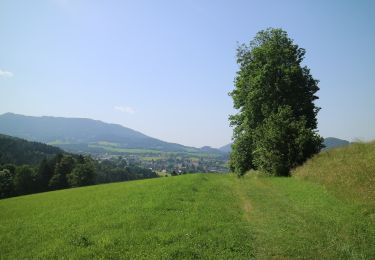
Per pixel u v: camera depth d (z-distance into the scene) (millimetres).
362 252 13031
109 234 16969
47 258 14234
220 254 14000
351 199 20562
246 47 59375
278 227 17844
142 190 34969
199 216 20766
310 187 27953
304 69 54625
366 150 32625
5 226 22359
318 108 54344
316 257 13266
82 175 121812
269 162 44250
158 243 15336
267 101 52688
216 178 53562
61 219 22781
